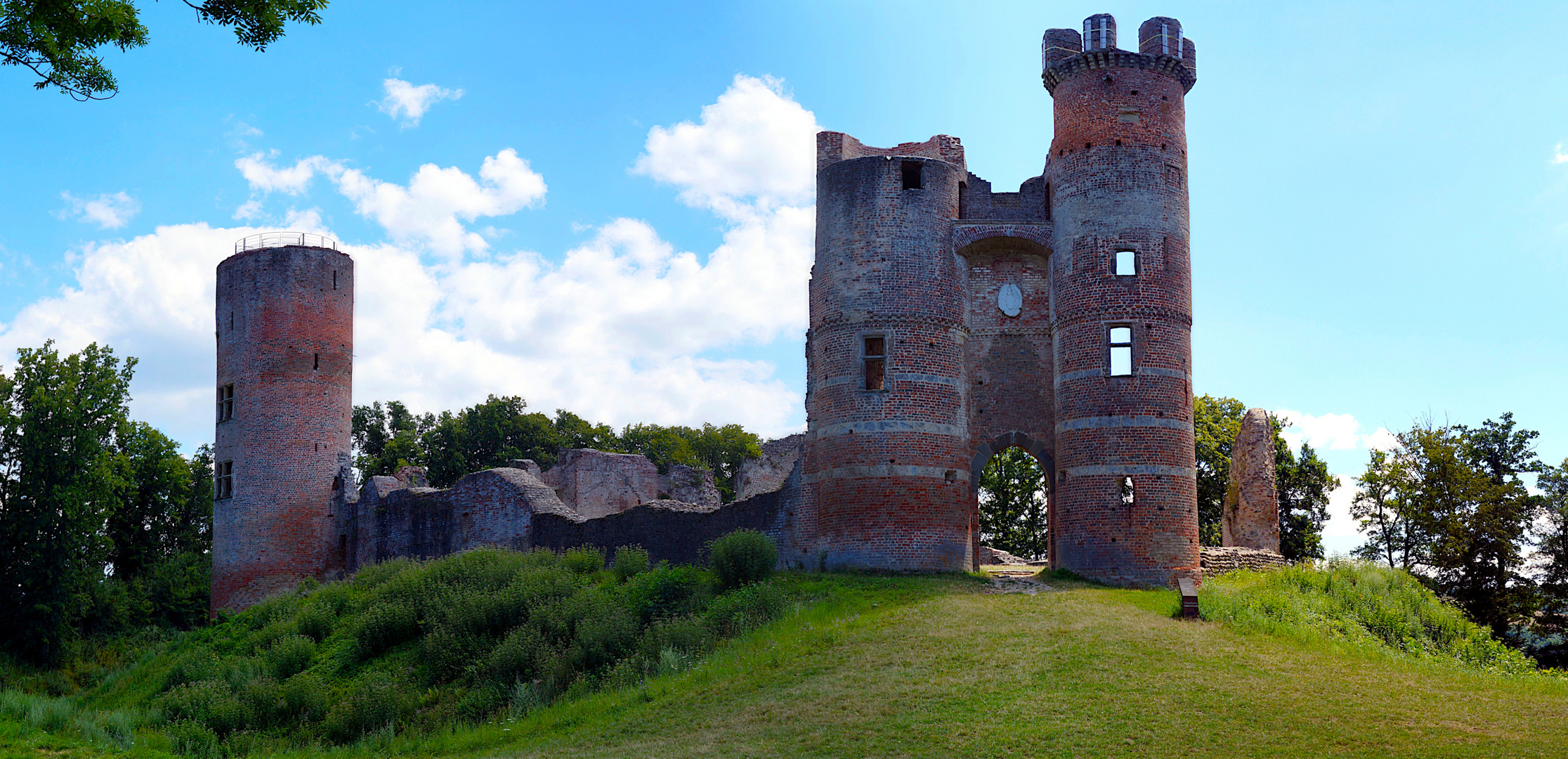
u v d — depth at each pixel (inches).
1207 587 1254.9
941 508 1449.3
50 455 2106.3
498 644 1246.3
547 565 1540.4
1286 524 2301.9
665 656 1080.8
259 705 1245.7
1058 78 1505.9
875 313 1475.1
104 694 1584.6
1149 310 1412.4
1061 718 791.7
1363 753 703.7
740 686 963.3
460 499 1936.5
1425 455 1926.7
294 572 1989.4
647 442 3410.4
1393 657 1017.5
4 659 2032.5
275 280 2046.0
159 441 2662.4
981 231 1509.6
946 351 1487.5
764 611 1207.6
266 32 648.4
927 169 1519.4
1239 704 807.7
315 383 2048.5
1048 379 1510.8
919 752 746.8
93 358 2208.4
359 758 1021.2
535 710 1055.6
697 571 1416.1
